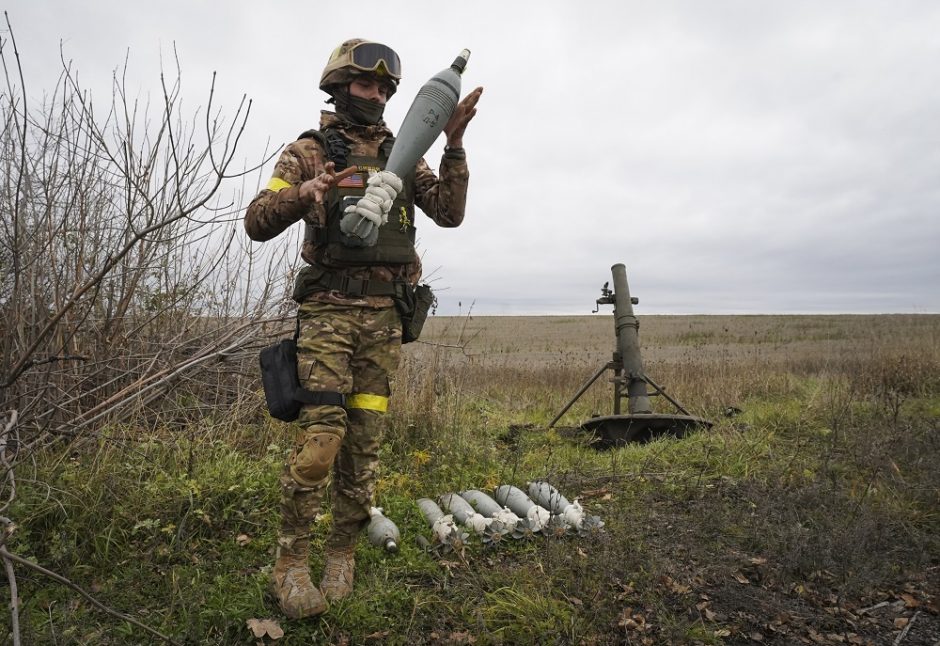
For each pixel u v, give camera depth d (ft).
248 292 16.11
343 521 8.84
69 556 9.16
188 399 15.23
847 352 45.39
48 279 12.36
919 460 14.78
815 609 9.04
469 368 23.73
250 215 7.98
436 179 9.45
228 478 11.54
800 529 10.91
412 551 10.19
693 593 9.30
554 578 9.45
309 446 7.95
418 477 14.17
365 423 8.79
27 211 11.89
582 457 17.22
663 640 8.11
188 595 8.46
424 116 8.16
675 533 11.53
